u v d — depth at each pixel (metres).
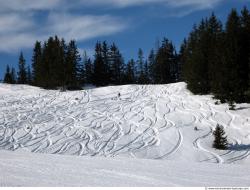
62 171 12.32
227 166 16.39
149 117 51.97
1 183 9.86
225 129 46.06
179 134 44.06
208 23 72.62
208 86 63.19
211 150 39.19
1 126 49.47
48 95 71.06
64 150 39.81
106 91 71.12
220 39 62.09
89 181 10.95
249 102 55.41
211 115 51.72
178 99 61.72
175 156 37.66
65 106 61.22
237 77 55.31
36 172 11.77
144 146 40.44
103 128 47.50
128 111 55.75
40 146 41.34
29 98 68.88
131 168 14.19
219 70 57.03
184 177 12.86
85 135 44.88
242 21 62.31
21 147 41.12
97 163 15.11
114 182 11.06
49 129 47.88
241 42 57.62
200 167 15.67
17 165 13.02
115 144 41.34
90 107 59.50
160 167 14.92
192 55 68.25
